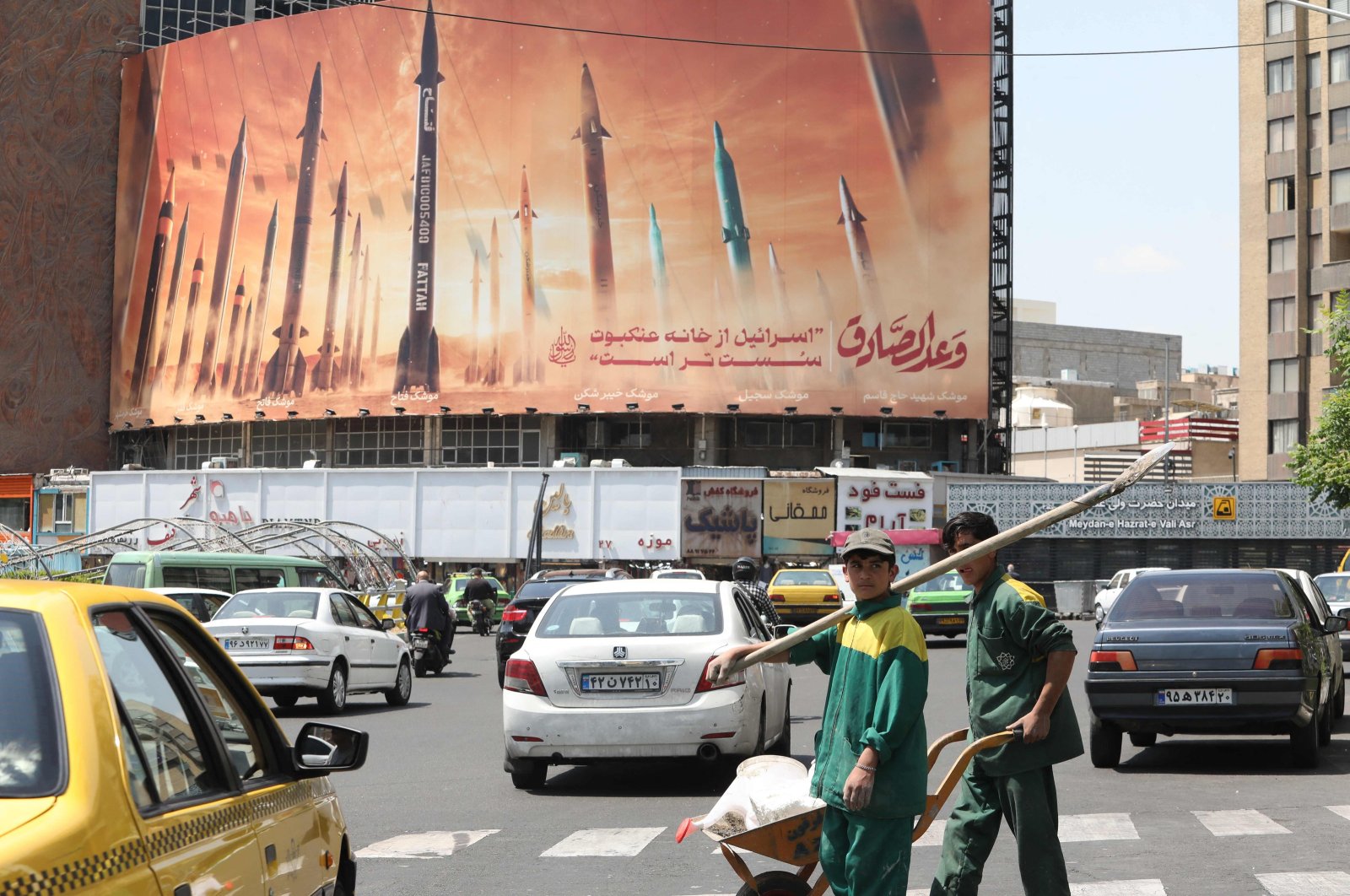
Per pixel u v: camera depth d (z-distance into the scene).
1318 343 79.25
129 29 102.38
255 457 90.69
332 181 87.50
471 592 48.03
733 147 81.44
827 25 81.44
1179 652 13.73
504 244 83.25
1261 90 82.38
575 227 82.44
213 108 93.06
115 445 99.44
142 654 4.03
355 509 76.25
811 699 22.52
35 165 99.19
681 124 81.94
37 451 98.06
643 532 71.19
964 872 7.01
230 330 90.31
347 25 88.19
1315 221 79.81
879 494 69.75
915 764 5.80
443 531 74.50
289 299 88.06
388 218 85.56
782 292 80.62
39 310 98.69
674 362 80.69
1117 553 71.25
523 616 26.31
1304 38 80.62
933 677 26.31
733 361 80.38
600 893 8.57
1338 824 10.74
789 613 40.72
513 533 73.25
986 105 80.88
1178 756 15.33
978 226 80.62
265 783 4.71
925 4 81.44
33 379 98.31
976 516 7.13
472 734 18.53
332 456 87.12
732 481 70.31
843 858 5.84
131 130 98.56
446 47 85.44
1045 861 6.83
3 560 51.94
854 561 5.88
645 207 81.81
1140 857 9.49
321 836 5.20
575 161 82.75
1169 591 14.62
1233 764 14.59
